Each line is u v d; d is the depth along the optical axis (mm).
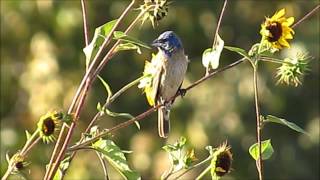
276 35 5988
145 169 16609
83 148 5895
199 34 17156
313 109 17391
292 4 17281
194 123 16266
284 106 16969
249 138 16344
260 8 17594
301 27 16562
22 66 17547
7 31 17078
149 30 16281
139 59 17391
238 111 16312
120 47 5941
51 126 5855
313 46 16031
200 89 16656
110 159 5977
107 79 17359
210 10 17203
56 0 16609
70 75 16906
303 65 6184
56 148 5863
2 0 17078
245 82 16562
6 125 17141
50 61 16828
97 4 16828
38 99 16828
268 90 16578
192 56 17188
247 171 16641
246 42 17516
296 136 17406
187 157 6047
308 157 17359
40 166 15953
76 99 5898
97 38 5898
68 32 16688
